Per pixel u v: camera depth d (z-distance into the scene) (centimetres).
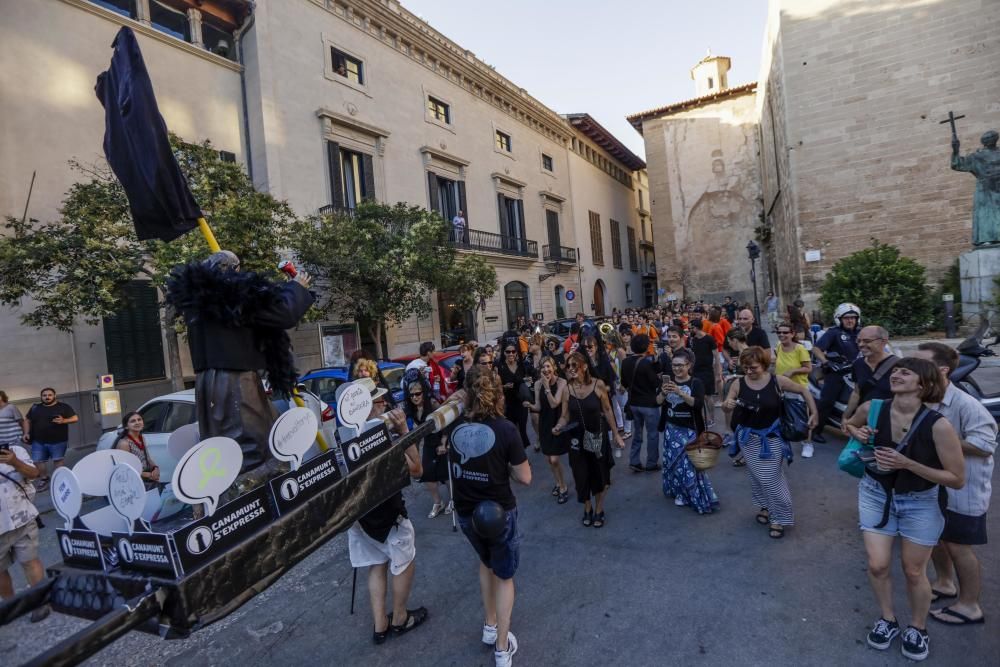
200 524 176
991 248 1233
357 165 1848
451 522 539
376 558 337
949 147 1588
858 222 1708
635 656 302
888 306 1437
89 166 1219
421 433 309
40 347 1112
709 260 3575
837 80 1727
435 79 2223
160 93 1370
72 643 135
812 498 513
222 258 247
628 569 404
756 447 436
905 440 272
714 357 790
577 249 3284
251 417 236
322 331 1462
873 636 290
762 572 381
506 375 705
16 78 1121
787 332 655
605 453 488
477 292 1928
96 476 219
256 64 1532
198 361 241
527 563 429
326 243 1391
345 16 1820
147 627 165
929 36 1602
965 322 1275
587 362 486
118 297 990
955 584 331
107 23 1270
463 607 373
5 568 404
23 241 905
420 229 1561
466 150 2370
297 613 383
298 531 217
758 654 294
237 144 1531
